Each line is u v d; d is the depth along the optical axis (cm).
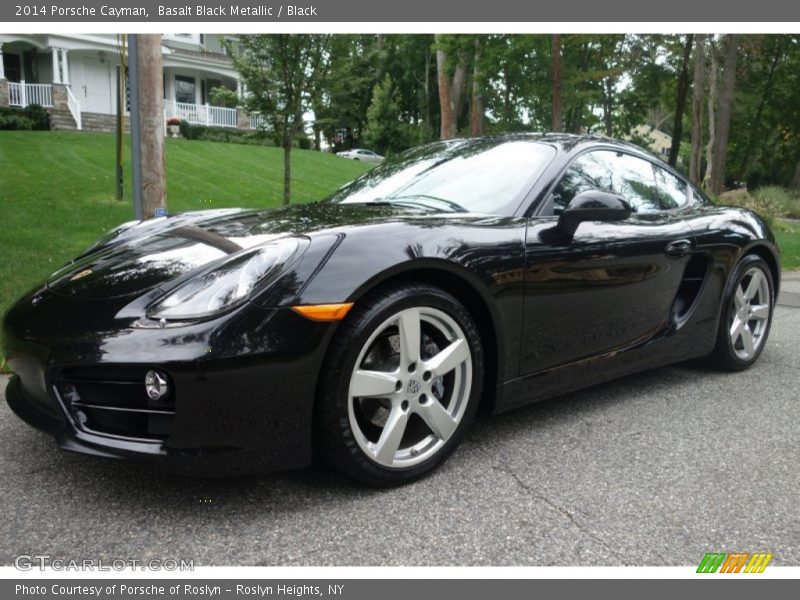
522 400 268
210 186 1339
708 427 294
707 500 224
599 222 293
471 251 239
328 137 4959
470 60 1407
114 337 194
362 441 217
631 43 2334
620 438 279
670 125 4919
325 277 205
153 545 190
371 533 199
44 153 1562
